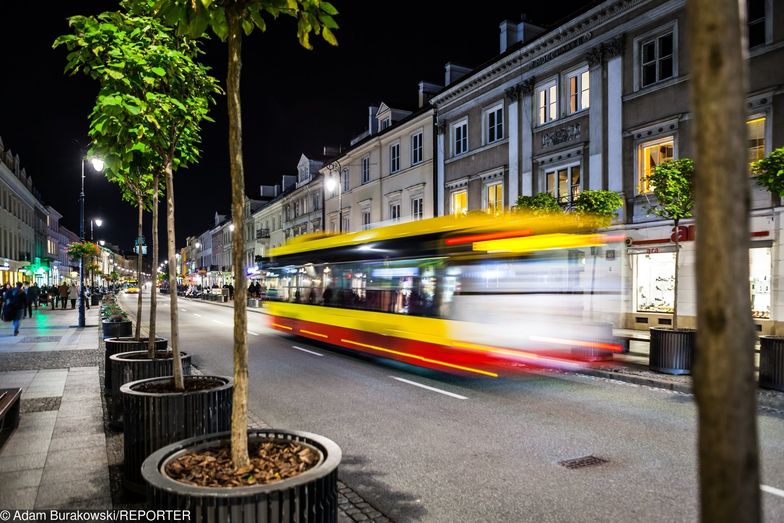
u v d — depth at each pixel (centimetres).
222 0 384
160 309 4331
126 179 967
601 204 1605
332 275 1561
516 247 1075
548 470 593
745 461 155
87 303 3912
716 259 157
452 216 1105
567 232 1111
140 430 493
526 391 1012
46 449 622
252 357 1490
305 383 1104
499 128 2656
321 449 371
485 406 894
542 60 2370
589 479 565
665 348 1111
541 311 1092
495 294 1062
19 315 1923
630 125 1991
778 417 802
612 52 2052
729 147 157
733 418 156
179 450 371
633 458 631
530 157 2430
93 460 584
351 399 955
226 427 530
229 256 8638
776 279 1558
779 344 945
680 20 1831
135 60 619
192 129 772
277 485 296
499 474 582
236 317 366
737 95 158
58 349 1530
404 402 927
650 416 823
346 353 1559
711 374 158
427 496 523
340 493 527
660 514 479
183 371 748
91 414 786
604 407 882
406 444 692
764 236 1589
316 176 4772
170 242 654
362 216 3931
